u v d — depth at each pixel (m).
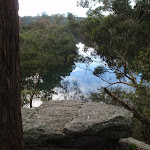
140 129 5.96
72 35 44.75
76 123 2.99
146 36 14.39
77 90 20.78
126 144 3.44
